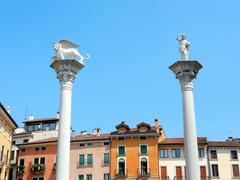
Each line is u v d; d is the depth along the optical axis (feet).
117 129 221.05
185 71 89.92
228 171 211.20
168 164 212.23
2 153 184.44
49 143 226.79
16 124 201.87
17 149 238.68
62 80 88.43
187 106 87.71
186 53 92.43
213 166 212.02
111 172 213.05
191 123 86.12
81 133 260.42
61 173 81.30
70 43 92.38
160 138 228.63
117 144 217.56
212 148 215.31
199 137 223.30
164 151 215.51
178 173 210.38
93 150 219.61
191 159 83.35
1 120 180.24
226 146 215.51
